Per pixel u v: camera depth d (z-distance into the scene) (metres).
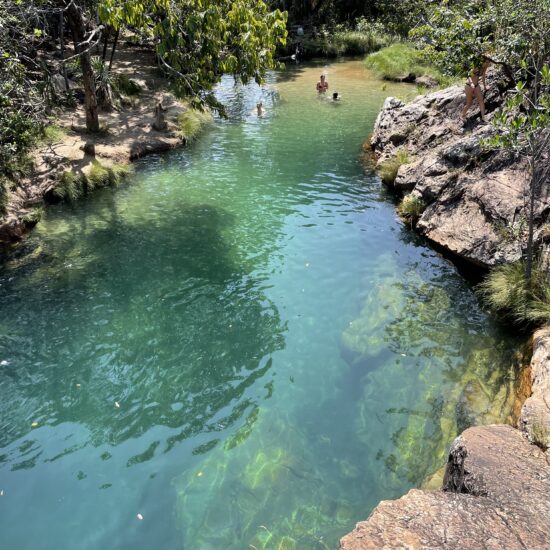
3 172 15.36
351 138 22.30
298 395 8.70
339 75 35.59
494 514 4.85
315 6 50.31
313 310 10.95
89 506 6.79
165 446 7.71
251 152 20.66
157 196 16.44
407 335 9.98
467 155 13.87
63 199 15.78
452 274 11.98
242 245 13.50
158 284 11.83
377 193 16.59
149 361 9.50
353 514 6.57
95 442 7.78
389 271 12.21
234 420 8.20
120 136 20.48
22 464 7.39
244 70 13.04
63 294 11.40
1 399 8.56
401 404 8.34
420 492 5.25
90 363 9.43
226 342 10.02
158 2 11.54
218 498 6.86
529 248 9.58
